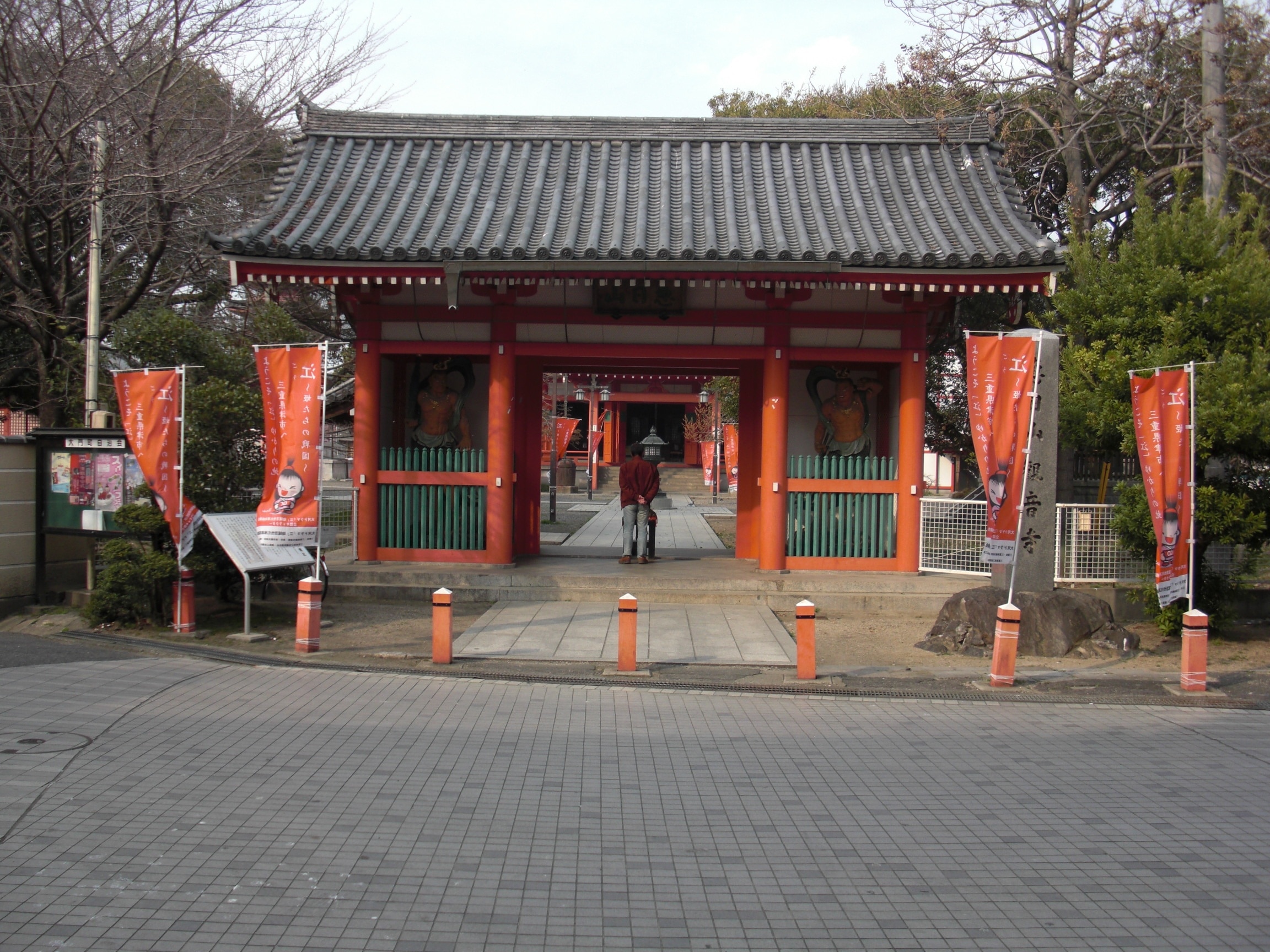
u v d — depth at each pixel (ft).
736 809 18.83
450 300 39.45
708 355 44.80
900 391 44.65
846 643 36.04
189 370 41.75
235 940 13.33
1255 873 16.22
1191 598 31.24
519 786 19.80
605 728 24.43
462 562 45.68
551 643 34.35
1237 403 33.27
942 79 58.13
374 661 31.58
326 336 65.67
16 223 47.09
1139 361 35.94
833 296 44.04
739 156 49.57
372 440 45.37
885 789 20.16
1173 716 26.84
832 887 15.42
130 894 14.66
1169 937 13.96
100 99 47.83
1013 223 43.42
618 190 46.19
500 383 44.68
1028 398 31.81
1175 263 37.19
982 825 18.19
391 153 49.65
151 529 35.06
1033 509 38.17
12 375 60.03
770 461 44.45
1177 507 31.40
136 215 53.78
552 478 81.61
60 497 38.06
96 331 43.65
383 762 21.13
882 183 47.06
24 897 14.46
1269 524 37.04
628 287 43.73
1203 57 47.32
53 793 18.75
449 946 13.32
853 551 45.37
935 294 43.70
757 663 32.27
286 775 20.12
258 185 60.54
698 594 42.34
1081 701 28.35
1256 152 54.49
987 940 13.76
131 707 24.99
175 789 19.13
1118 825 18.29
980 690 29.32
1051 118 62.80
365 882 15.23
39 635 34.42
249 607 34.76
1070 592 36.29
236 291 66.03
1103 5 55.01
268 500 33.81
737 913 14.46
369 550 45.62
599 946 13.39
